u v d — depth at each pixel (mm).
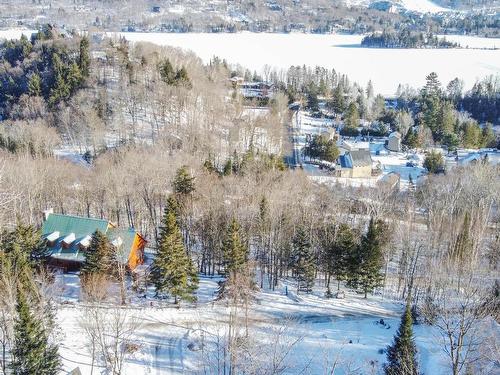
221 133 132750
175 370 56719
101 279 65500
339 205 91125
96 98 140375
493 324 49906
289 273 84375
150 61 161250
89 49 164000
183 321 66062
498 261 79688
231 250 69875
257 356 55125
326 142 147500
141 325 63938
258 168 103750
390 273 86250
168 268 67062
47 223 78500
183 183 83750
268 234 78812
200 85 151750
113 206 91562
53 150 119500
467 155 158500
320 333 66062
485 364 47719
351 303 75688
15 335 47062
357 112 188250
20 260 59531
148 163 91750
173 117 133000
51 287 63969
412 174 144375
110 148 120000
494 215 100250
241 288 66062
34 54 170750
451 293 62312
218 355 53719
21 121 124000
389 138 166750
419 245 81375
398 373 49188
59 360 51094
